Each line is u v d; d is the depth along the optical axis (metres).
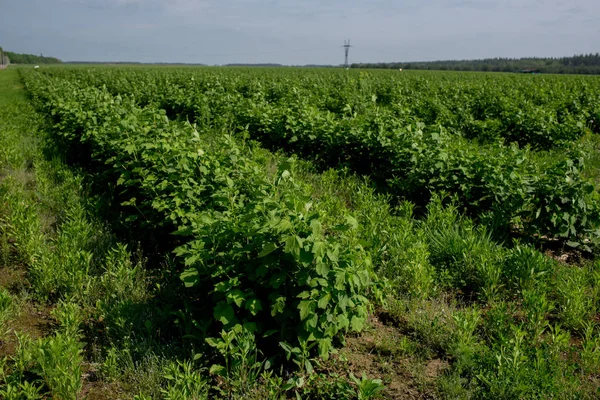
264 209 3.75
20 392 3.14
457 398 3.30
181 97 15.63
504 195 6.18
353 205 7.30
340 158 9.22
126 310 4.20
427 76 35.56
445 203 6.88
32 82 26.31
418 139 7.69
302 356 3.48
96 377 3.60
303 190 4.38
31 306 4.51
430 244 5.61
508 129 12.34
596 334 4.14
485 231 5.71
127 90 20.61
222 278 3.86
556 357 3.66
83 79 29.48
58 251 5.30
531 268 4.76
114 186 7.33
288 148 10.52
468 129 12.31
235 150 5.92
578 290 4.41
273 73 40.69
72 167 9.16
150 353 3.76
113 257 5.07
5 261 5.25
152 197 5.66
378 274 4.96
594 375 3.59
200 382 3.27
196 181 5.51
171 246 5.70
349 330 4.04
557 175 5.87
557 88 19.97
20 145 10.65
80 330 4.02
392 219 6.29
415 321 4.23
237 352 3.43
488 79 28.78
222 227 4.01
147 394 3.37
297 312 3.55
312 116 10.11
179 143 6.17
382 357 3.85
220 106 13.77
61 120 11.59
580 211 5.69
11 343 3.99
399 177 7.67
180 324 4.08
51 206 6.93
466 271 5.09
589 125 14.05
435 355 3.87
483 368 3.57
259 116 11.06
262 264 3.49
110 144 7.37
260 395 3.33
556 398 3.24
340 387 3.30
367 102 14.61
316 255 3.26
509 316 4.25
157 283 4.75
